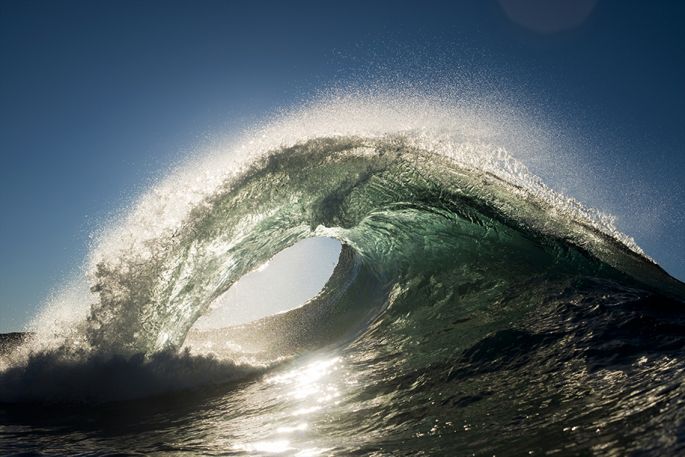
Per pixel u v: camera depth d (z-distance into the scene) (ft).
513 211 23.67
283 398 16.44
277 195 25.04
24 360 19.17
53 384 18.13
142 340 20.48
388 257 26.61
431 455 10.48
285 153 25.94
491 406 12.54
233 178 25.04
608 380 12.30
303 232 26.73
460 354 16.34
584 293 18.51
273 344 26.04
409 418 12.92
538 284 20.18
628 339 14.49
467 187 24.70
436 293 22.53
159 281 21.85
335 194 25.61
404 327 21.31
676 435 8.87
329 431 12.99
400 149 26.35
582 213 24.27
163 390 18.66
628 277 19.97
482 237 23.36
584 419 10.64
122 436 14.32
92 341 19.74
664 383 11.26
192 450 12.76
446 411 12.89
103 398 17.98
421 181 25.38
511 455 9.83
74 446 13.48
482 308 19.99
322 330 26.37
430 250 24.57
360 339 22.02
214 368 20.07
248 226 24.59
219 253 23.85
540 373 13.79
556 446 9.78
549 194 25.02
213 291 23.94
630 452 8.82
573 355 14.26
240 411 15.81
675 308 16.51
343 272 32.14
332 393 15.98
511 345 15.89
